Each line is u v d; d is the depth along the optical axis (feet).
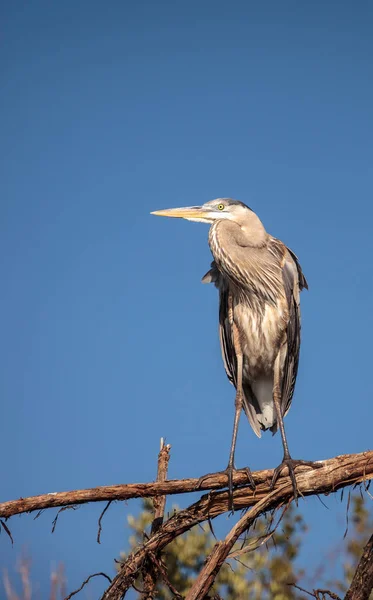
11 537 28.25
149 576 29.91
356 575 26.20
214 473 29.91
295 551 35.40
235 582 35.06
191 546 36.65
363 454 28.58
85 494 28.73
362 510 34.53
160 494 29.55
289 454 31.07
